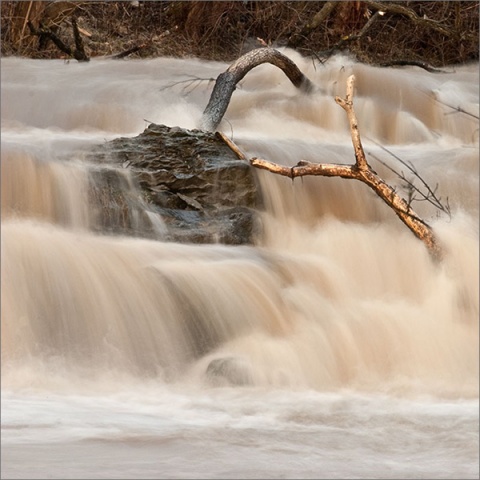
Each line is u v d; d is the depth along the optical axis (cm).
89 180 2259
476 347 2066
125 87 3553
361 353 1956
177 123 3272
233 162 2398
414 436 1259
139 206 2266
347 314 2044
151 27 4762
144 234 2231
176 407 1448
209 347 1925
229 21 4828
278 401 1541
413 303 2205
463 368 2000
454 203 2652
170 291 1942
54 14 4241
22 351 1791
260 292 2025
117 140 2439
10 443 1127
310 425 1316
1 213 2191
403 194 2608
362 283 2269
